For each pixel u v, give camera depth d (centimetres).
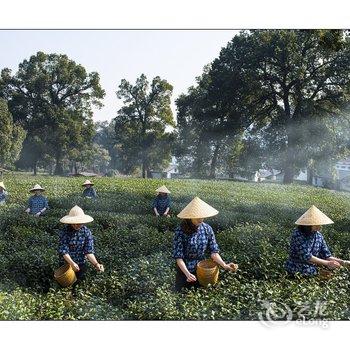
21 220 1307
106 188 2100
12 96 2219
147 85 2383
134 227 1231
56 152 2333
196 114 2828
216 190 2127
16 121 2230
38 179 2162
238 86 2889
